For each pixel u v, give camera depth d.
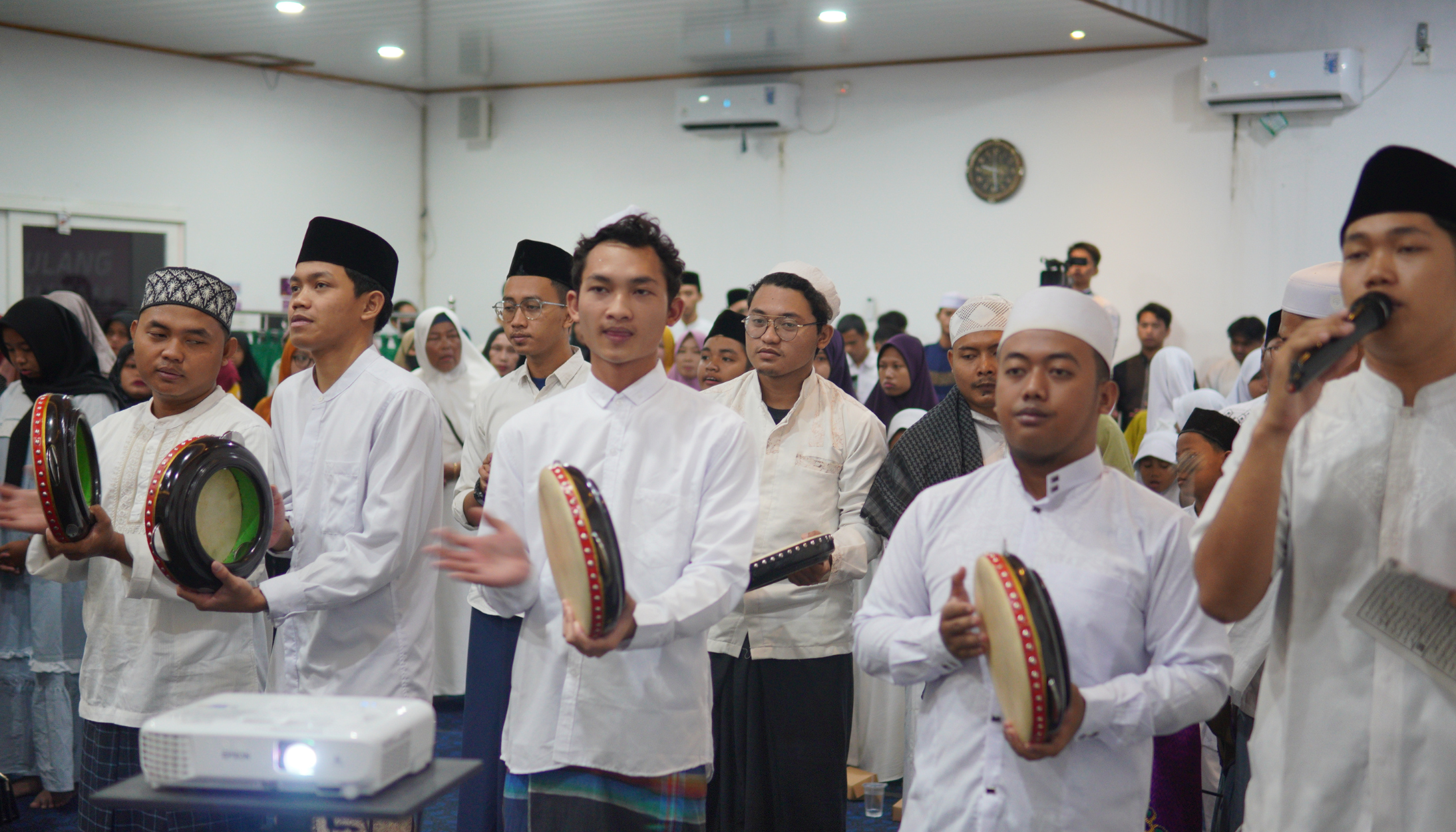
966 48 8.62
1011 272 8.88
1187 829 2.37
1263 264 8.12
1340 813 1.55
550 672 2.02
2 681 3.68
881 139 9.26
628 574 2.02
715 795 2.73
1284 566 1.64
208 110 9.38
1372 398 1.58
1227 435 2.93
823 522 2.74
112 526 2.29
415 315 9.00
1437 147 7.61
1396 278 1.49
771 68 9.48
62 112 8.53
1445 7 7.53
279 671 2.50
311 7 7.80
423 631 2.57
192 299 2.60
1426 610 1.49
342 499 2.46
